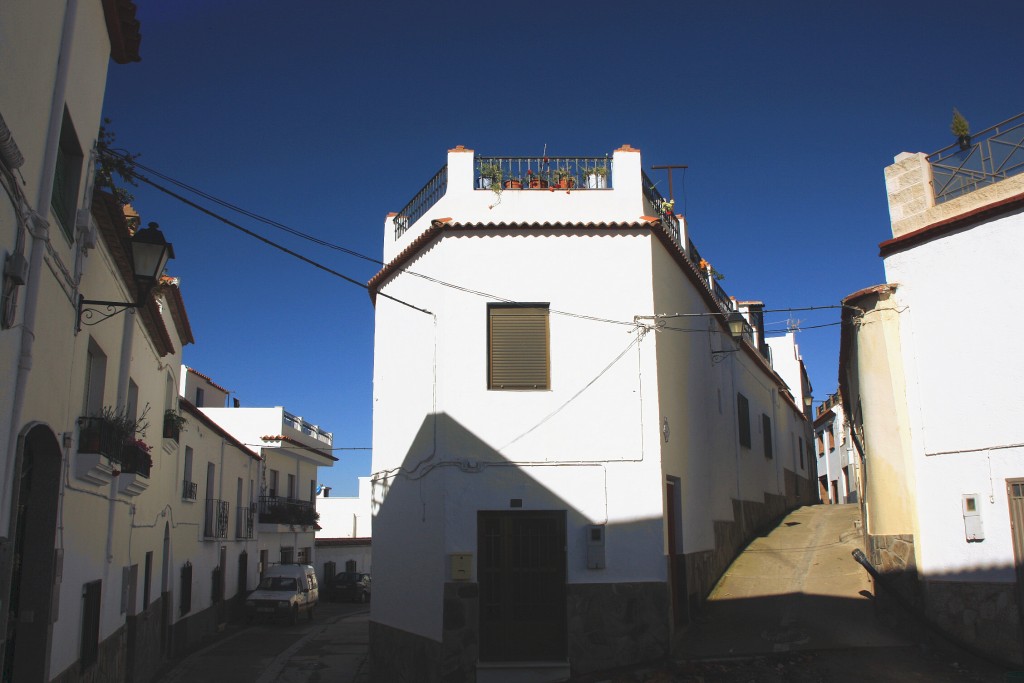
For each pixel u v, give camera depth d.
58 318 7.90
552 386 12.72
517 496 12.33
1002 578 10.10
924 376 11.27
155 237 8.57
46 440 7.99
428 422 13.02
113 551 11.41
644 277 13.10
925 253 11.46
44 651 8.00
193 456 21.41
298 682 15.65
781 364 31.97
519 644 11.93
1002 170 11.19
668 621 11.90
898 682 9.67
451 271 13.06
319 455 37.97
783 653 11.09
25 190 6.44
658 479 12.46
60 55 7.20
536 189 13.52
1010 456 10.21
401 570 13.58
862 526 15.95
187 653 19.58
